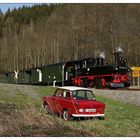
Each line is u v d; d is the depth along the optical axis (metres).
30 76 51.00
